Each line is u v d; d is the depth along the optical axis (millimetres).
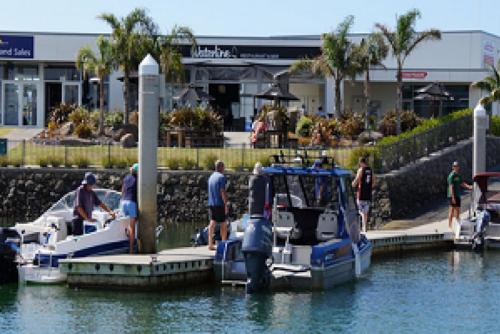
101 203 25516
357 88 65938
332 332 19547
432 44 66062
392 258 29766
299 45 62812
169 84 57844
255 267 22281
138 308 21125
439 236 31703
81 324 19641
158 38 52781
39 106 63625
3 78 63625
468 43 66000
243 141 51969
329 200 24547
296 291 23031
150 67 25031
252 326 19844
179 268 23078
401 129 52594
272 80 56219
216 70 56438
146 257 23750
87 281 22781
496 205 32031
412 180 40250
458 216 33125
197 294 22609
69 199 26438
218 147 47594
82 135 50812
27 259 24000
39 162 42281
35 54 62094
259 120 48000
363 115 55594
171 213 40344
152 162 25234
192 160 41594
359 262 25156
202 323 19953
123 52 51375
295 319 20516
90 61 52281
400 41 51688
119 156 42438
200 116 49219
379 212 38125
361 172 30547
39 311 20719
